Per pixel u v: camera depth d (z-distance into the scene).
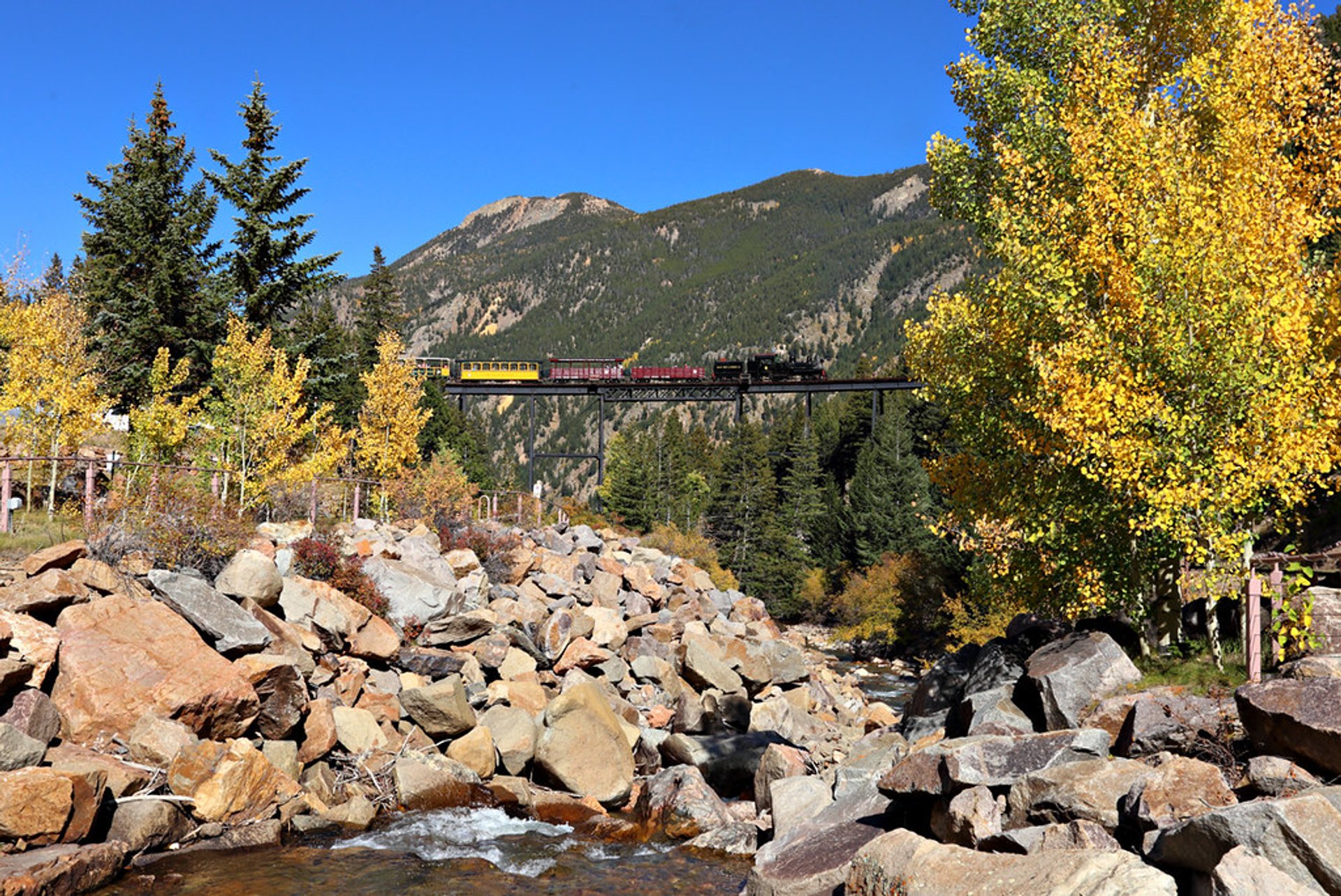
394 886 12.70
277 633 17.94
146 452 26.53
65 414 26.23
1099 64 16.95
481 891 12.78
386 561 23.38
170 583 16.64
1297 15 15.86
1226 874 6.62
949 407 18.36
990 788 10.34
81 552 16.45
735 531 86.50
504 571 29.22
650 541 66.62
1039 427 15.89
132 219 38.91
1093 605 16.00
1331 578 13.59
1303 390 12.73
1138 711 10.66
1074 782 9.33
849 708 33.06
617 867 14.08
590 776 18.14
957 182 21.41
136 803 12.70
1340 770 8.48
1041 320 15.41
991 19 20.83
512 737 18.66
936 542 61.31
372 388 36.47
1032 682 13.02
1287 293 12.91
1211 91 16.27
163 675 14.62
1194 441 13.34
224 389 29.05
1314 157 15.60
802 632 77.62
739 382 93.00
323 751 16.55
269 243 39.03
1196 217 13.09
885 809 12.09
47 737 13.05
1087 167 15.20
